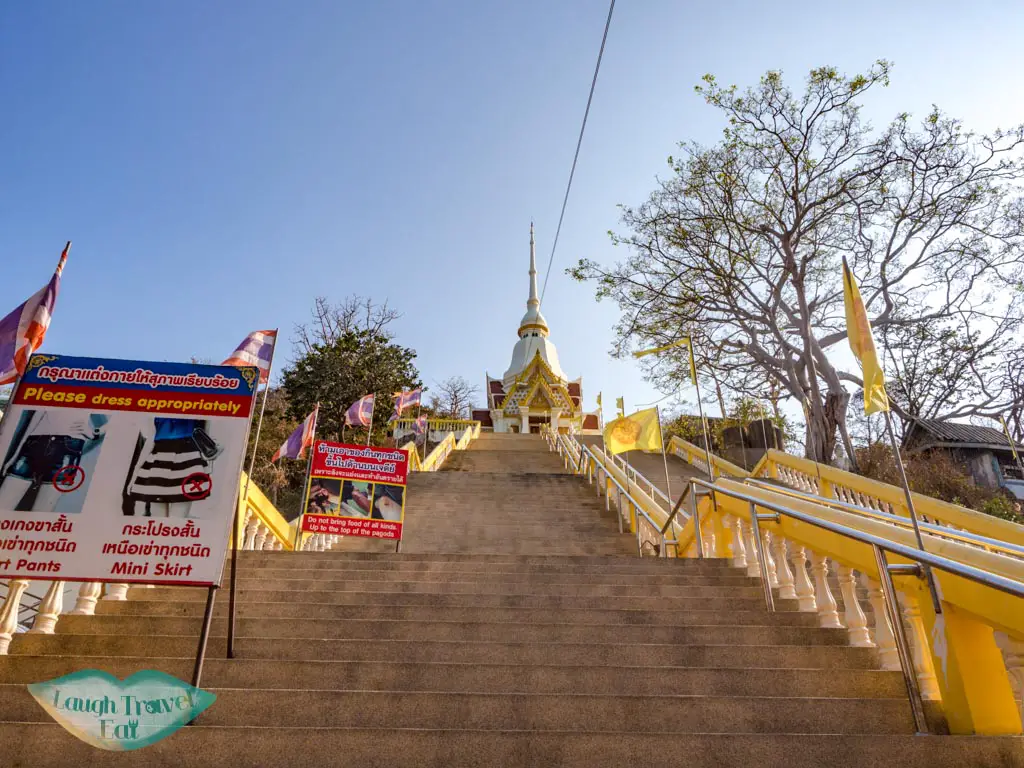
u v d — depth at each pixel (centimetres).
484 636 545
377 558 804
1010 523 870
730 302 2206
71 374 455
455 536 1258
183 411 454
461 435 3170
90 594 565
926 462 2036
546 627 548
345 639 525
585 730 402
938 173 2009
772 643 536
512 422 4709
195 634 536
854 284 536
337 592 634
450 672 460
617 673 457
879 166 2008
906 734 389
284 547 1017
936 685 427
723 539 839
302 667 459
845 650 491
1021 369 2159
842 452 2384
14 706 400
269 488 2439
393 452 1084
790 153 2045
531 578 726
